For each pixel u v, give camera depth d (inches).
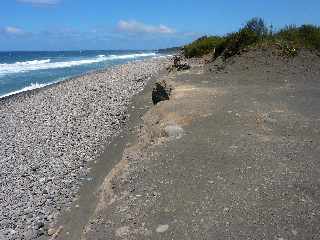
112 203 317.1
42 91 1135.0
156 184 322.0
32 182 454.0
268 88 628.4
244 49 856.9
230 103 519.5
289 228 251.0
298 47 813.9
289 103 520.4
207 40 1289.4
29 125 735.1
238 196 287.1
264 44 847.7
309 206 271.4
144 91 900.6
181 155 362.9
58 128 682.2
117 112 731.4
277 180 304.7
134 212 291.3
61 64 2827.3
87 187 423.5
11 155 563.8
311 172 315.9
